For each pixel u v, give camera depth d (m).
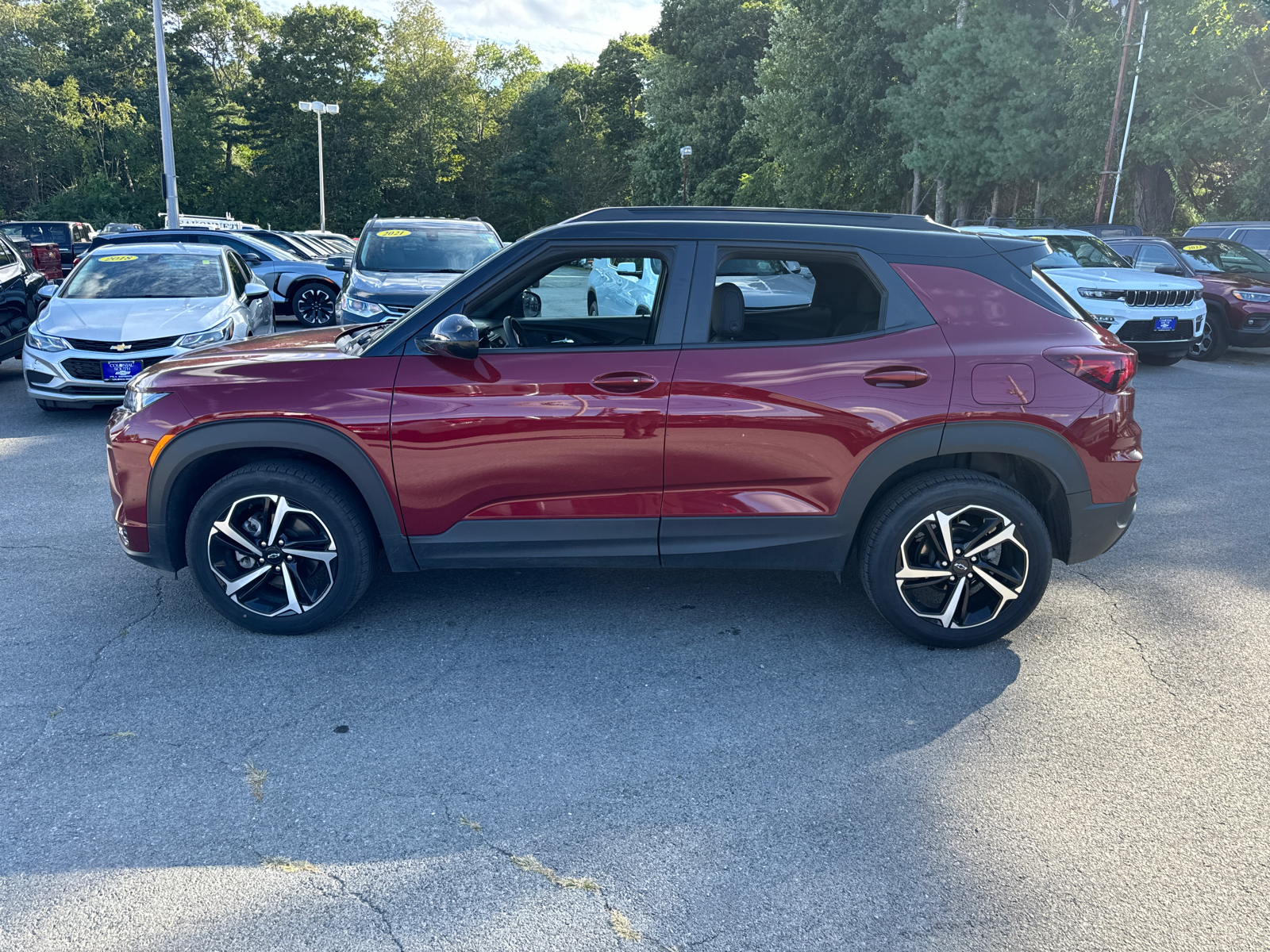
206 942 2.16
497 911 2.28
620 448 3.55
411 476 3.58
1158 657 3.78
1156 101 20.27
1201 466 7.04
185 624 3.94
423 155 68.25
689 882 2.40
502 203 72.44
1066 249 13.13
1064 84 22.58
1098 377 3.59
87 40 78.00
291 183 63.09
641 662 3.66
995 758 3.02
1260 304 13.00
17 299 10.23
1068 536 3.74
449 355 3.53
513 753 3.00
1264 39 20.02
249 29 85.81
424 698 3.35
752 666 3.64
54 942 2.16
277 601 3.82
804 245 3.61
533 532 3.65
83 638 3.80
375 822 2.63
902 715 3.28
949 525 3.63
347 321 9.48
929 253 3.65
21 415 8.49
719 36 48.59
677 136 49.94
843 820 2.68
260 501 3.68
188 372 3.70
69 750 2.97
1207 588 4.55
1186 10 19.89
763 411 3.53
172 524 3.75
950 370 3.54
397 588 4.39
